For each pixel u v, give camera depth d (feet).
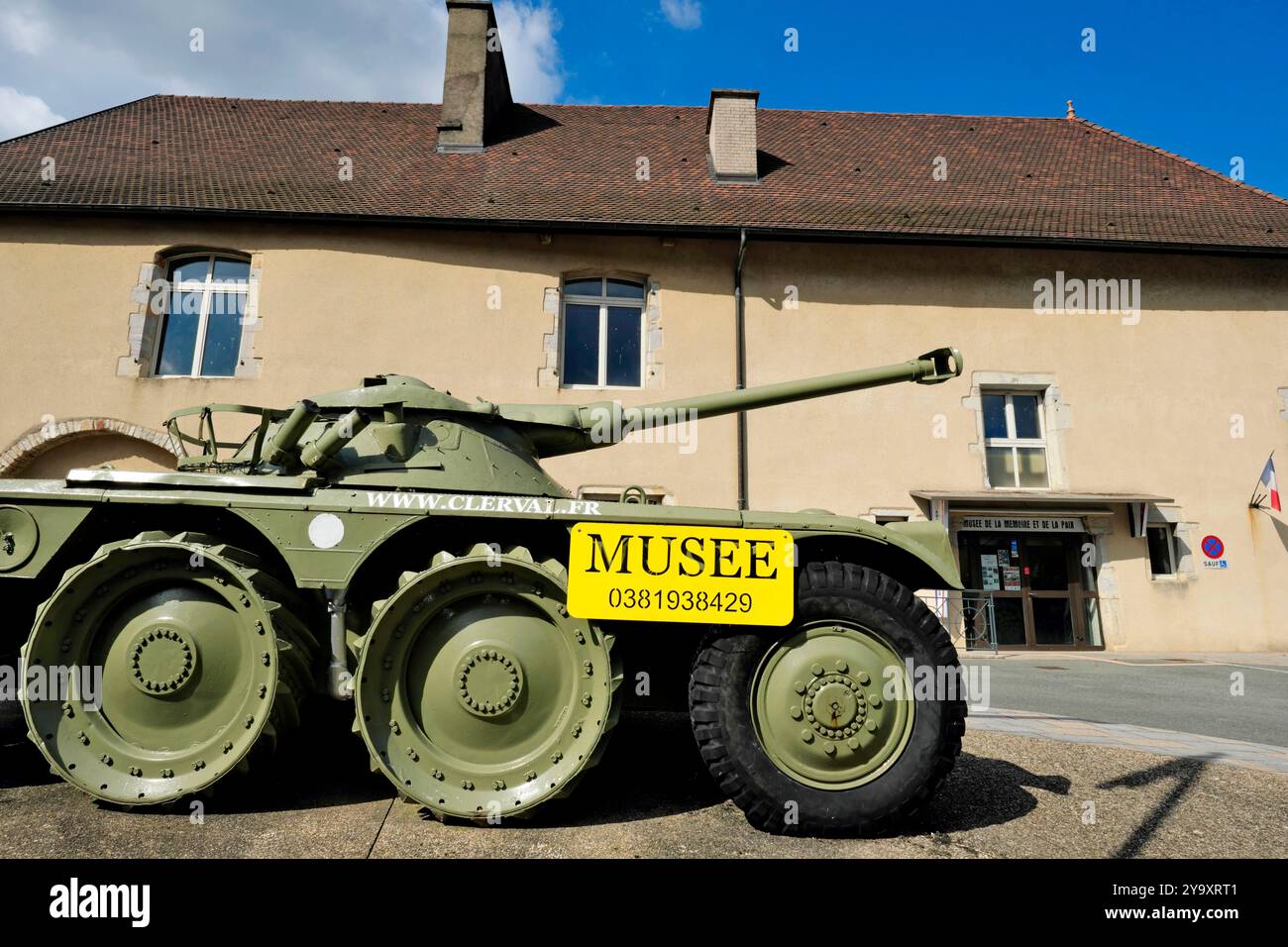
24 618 11.28
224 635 9.54
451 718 9.39
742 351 38.83
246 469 11.73
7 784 10.73
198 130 46.85
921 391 39.50
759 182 44.27
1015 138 52.90
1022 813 10.48
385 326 37.63
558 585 9.34
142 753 9.38
